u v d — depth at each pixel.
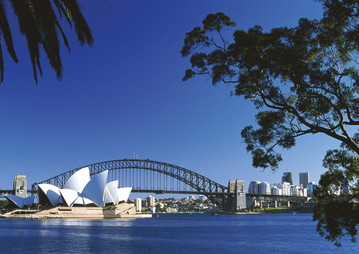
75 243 74.38
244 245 73.25
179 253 60.22
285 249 66.38
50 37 10.75
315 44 22.36
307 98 22.17
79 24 11.11
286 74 21.38
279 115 24.05
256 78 22.36
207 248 67.56
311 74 20.88
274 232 116.31
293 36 22.19
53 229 118.50
